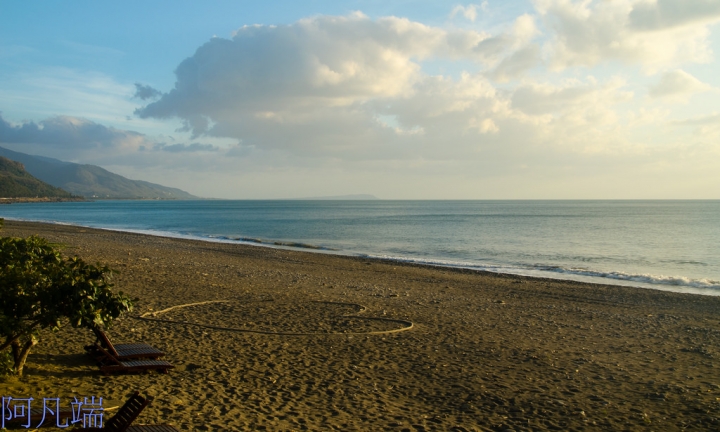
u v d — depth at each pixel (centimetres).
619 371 849
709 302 1670
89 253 2400
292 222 7694
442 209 16275
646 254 3428
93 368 748
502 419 635
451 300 1570
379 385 754
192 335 995
